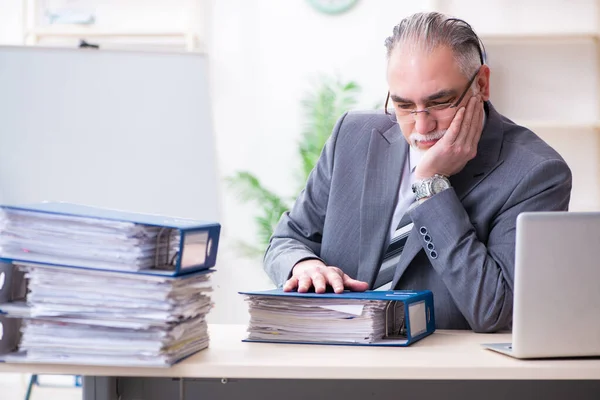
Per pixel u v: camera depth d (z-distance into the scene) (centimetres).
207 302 130
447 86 151
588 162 387
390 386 135
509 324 155
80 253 116
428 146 158
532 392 135
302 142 421
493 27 392
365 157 180
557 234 118
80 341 115
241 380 135
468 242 151
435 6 383
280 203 409
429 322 147
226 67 424
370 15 418
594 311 119
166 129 241
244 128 425
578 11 388
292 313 136
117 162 238
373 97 418
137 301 114
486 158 163
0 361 117
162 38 414
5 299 124
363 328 132
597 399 135
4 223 118
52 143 234
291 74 422
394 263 170
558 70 387
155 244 121
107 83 238
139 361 114
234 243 426
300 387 135
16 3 425
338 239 177
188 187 240
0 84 234
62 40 412
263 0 422
